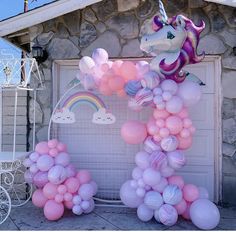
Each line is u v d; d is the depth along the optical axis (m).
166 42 3.77
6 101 5.20
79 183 4.13
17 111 5.18
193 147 4.91
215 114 4.85
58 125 5.12
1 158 4.16
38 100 5.09
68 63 5.20
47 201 4.07
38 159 4.10
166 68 3.81
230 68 4.71
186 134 3.90
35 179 4.04
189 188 3.92
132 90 3.91
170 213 3.66
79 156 5.09
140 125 4.09
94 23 5.02
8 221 4.11
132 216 4.28
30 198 4.95
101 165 5.05
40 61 5.03
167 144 3.79
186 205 3.91
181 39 3.80
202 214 3.67
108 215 4.32
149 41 3.86
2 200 4.56
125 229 3.80
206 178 4.86
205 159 4.88
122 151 5.02
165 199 3.73
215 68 4.87
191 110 4.93
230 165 4.69
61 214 4.07
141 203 3.96
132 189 3.98
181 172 4.91
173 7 4.84
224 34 4.74
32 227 3.89
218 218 3.71
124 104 4.99
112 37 4.97
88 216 4.28
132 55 4.91
